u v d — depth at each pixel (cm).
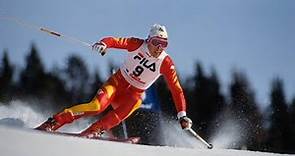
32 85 11044
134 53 2291
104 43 2211
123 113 2283
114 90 2280
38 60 11100
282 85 9156
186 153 1669
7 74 10994
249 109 9106
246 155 2009
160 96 8644
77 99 10812
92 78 10744
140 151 1523
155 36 2244
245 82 9694
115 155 1386
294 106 8831
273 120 8625
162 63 2275
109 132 2344
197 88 9888
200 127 9431
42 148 1259
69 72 10894
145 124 4538
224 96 9719
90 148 1388
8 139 1262
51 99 10850
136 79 2292
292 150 8400
